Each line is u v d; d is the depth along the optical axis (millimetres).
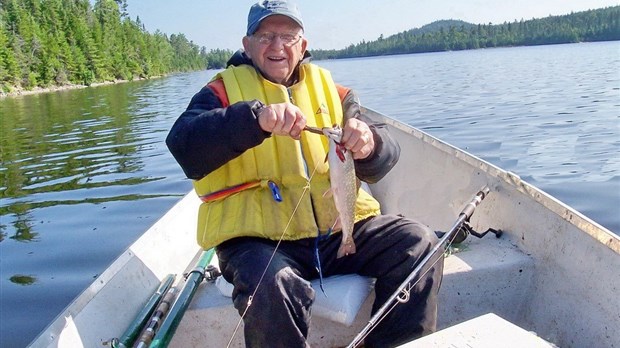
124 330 2236
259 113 1962
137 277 2545
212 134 1986
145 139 13703
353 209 2158
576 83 20312
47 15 68062
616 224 5262
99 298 2217
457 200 3176
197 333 2311
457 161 3232
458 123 11914
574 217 2309
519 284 2471
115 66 69625
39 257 5555
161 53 97375
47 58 55781
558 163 7770
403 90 20656
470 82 23281
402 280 2141
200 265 2576
